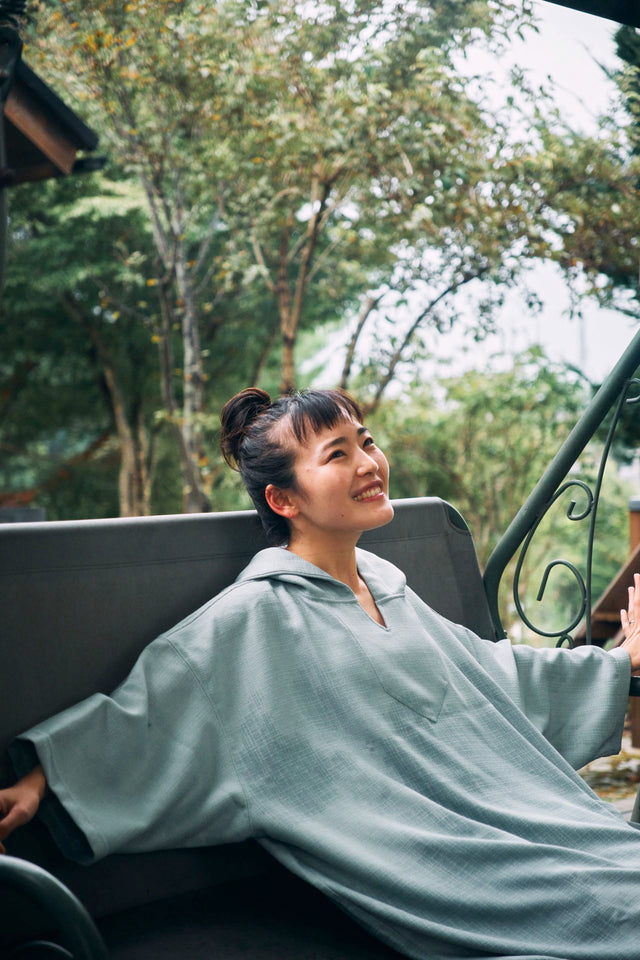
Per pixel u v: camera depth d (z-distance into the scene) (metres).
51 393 12.30
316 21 5.78
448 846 1.29
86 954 0.93
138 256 8.99
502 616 8.92
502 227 5.95
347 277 8.22
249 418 1.63
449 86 5.68
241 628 1.43
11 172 1.39
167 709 1.36
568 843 1.35
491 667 1.68
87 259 10.21
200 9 5.95
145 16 5.89
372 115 5.79
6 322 11.34
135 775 1.31
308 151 6.17
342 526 1.51
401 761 1.39
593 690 1.71
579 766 1.67
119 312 10.22
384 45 5.75
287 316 7.91
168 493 12.33
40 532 1.38
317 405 1.54
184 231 8.23
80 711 1.29
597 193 5.71
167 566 1.51
